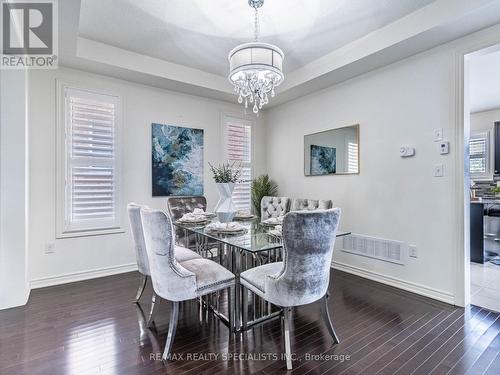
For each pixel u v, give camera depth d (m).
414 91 2.87
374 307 2.55
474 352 1.87
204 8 2.40
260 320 2.30
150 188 3.76
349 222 3.55
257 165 4.87
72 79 3.21
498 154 5.82
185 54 3.29
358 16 2.53
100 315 2.40
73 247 3.23
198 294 1.99
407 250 2.95
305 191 4.19
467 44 2.47
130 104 3.60
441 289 2.68
